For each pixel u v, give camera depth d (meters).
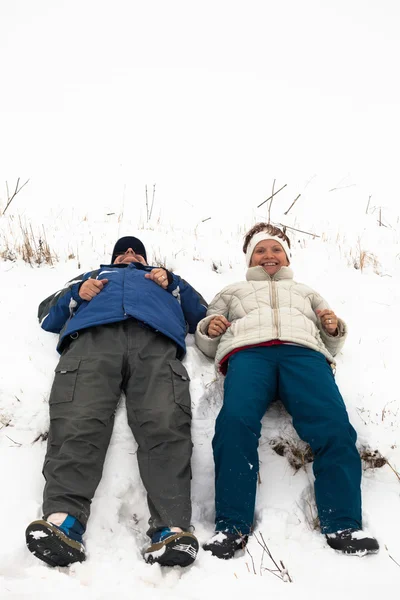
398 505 2.94
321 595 2.37
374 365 3.86
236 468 2.83
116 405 3.18
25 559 2.46
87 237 6.08
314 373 3.22
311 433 2.98
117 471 2.99
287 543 2.70
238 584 2.41
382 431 3.22
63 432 2.89
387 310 4.71
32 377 3.43
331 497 2.78
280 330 3.42
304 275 5.41
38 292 4.61
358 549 2.59
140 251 4.88
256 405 3.07
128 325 3.50
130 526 2.84
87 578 2.39
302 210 8.34
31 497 2.84
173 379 3.22
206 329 3.75
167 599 2.29
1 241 5.80
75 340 3.45
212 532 2.81
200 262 5.67
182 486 2.79
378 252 6.24
